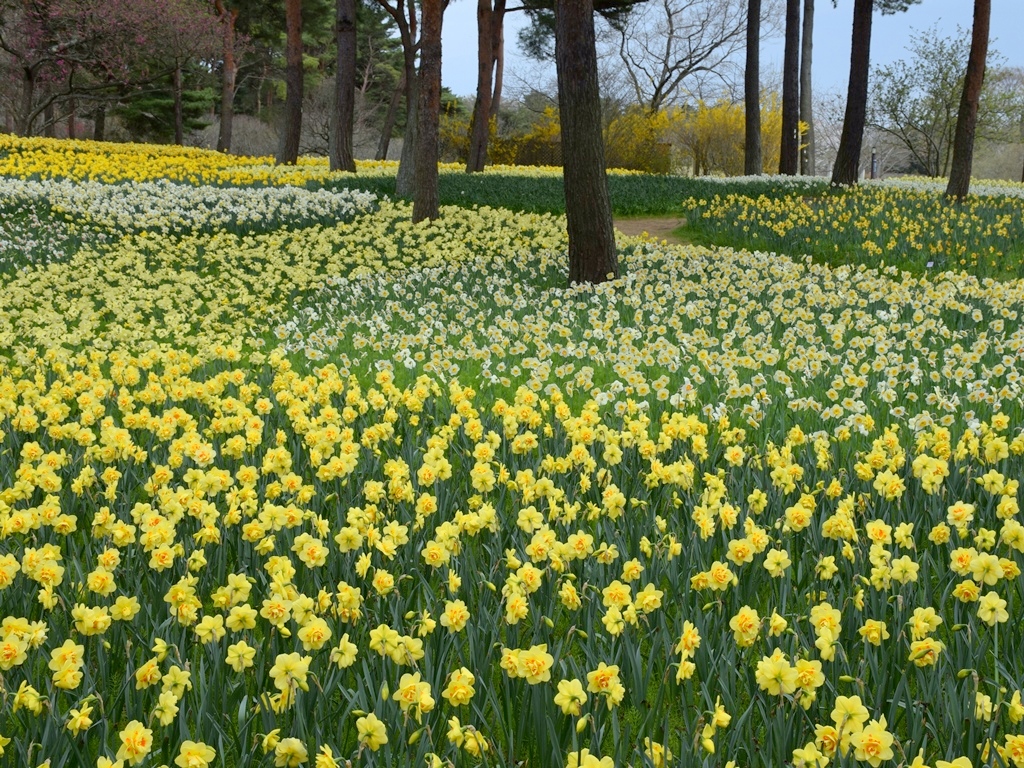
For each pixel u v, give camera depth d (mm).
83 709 2543
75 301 10594
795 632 2963
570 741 2695
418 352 8656
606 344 8766
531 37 32875
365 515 3664
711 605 3137
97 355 7301
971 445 4406
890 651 2947
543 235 16328
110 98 36156
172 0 33250
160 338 9695
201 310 11250
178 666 2738
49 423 5461
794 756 2330
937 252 13461
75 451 5238
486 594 3330
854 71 23062
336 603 3184
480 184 22375
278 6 42219
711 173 45375
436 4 16609
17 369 7320
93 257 13672
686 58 51469
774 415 5957
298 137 29875
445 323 10133
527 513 3635
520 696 2834
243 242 15258
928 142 41312
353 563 3590
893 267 12688
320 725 2674
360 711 2502
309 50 54781
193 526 3994
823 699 2758
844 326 8453
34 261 12969
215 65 51156
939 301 9359
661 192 22578
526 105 57531
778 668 2514
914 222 15383
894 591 3309
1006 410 6383
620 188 22797
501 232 16359
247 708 2787
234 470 4820
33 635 2820
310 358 8180
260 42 46250
